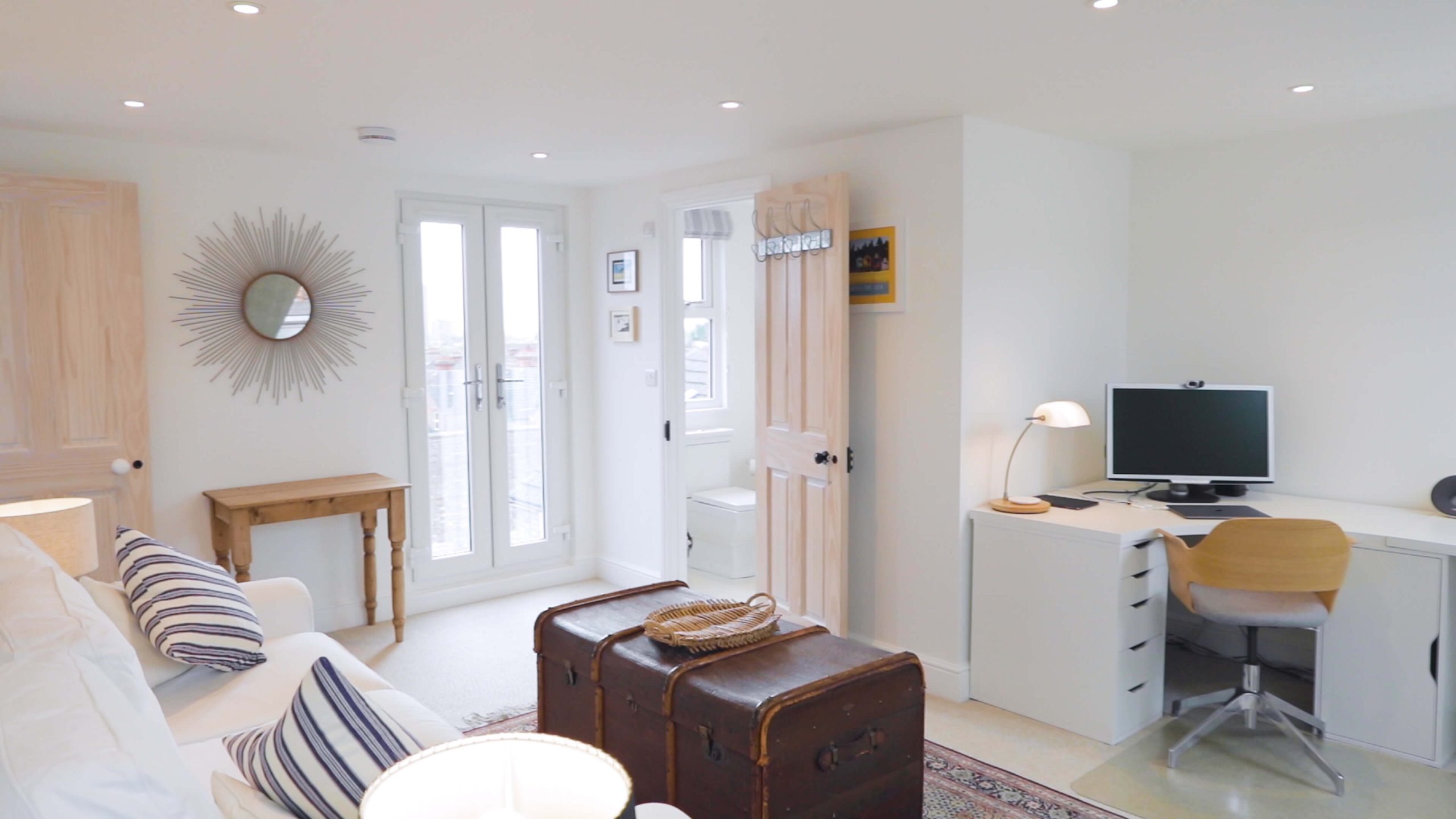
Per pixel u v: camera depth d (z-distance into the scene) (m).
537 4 2.28
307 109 3.35
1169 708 3.62
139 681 1.62
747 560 5.55
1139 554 3.33
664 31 2.49
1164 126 3.72
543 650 2.88
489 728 3.41
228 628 2.63
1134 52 2.70
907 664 2.45
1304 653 3.94
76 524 2.75
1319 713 3.33
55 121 3.50
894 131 3.73
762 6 2.30
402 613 4.35
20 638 1.54
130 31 2.45
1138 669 3.38
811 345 3.95
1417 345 3.57
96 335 3.69
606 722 2.66
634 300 5.07
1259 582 3.05
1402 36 2.56
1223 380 4.11
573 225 5.29
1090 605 3.32
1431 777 3.03
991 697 3.65
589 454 5.47
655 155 4.29
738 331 6.35
